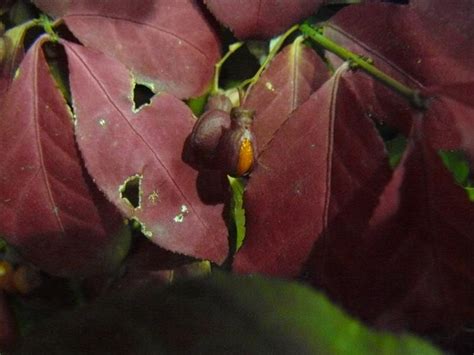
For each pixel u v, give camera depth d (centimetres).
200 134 14
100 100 14
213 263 15
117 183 14
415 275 13
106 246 14
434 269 13
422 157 13
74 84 14
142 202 14
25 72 14
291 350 10
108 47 14
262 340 10
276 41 15
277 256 14
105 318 10
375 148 13
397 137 15
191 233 14
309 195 14
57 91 14
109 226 14
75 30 14
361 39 14
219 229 14
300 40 15
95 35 14
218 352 10
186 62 14
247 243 14
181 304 10
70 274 14
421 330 13
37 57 14
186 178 14
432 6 14
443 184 13
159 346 10
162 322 10
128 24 14
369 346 10
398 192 13
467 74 13
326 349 10
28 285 15
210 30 14
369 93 14
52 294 15
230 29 14
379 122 14
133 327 10
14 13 15
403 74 14
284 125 14
